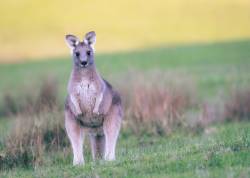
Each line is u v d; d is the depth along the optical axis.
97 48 91.50
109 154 27.39
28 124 33.03
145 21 105.88
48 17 110.06
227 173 21.22
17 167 28.86
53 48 93.88
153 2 116.88
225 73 62.78
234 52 79.00
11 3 118.69
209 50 81.75
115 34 99.56
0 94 59.88
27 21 108.25
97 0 118.69
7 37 100.62
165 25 103.38
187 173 22.14
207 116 40.69
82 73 27.72
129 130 37.72
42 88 50.06
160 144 32.53
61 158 29.75
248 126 35.97
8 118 48.03
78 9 113.50
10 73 76.50
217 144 25.88
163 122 37.59
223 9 109.38
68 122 27.91
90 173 23.84
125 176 22.86
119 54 83.75
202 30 99.19
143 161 24.77
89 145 32.44
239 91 44.81
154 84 44.28
